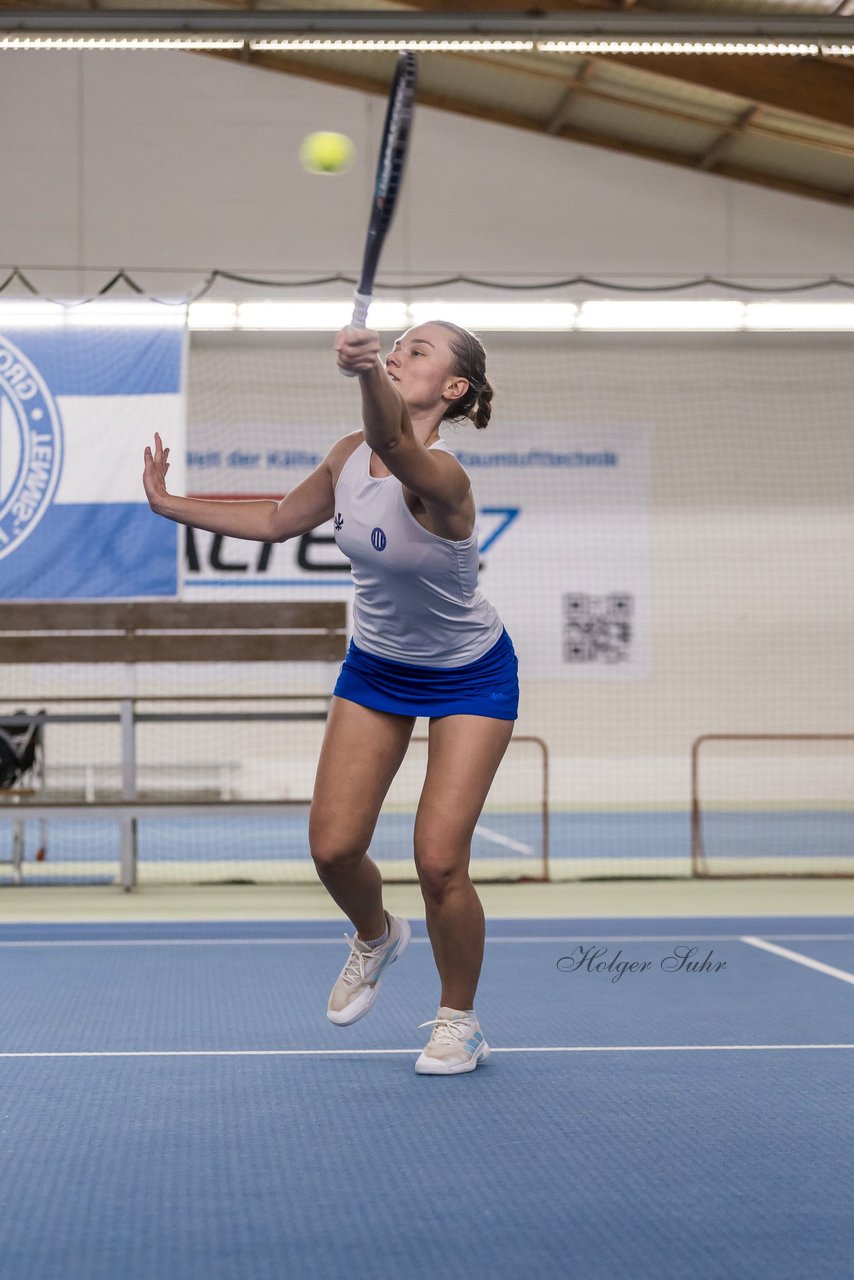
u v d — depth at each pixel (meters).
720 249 20.97
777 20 12.77
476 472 21.58
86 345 11.86
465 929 4.79
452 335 4.52
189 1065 5.05
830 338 21.91
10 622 11.48
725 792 21.75
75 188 20.05
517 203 20.72
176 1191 3.57
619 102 19.11
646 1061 5.11
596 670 21.67
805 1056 5.20
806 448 21.91
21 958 7.70
